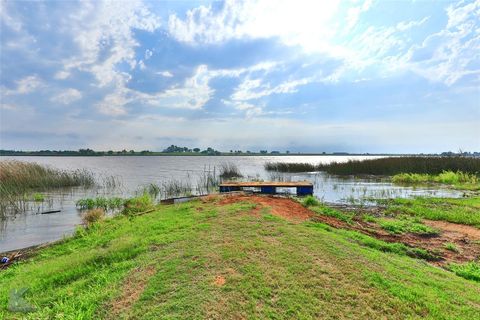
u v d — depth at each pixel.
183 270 4.75
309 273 4.56
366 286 4.25
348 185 22.69
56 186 21.42
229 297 3.97
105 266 5.49
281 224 7.18
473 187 19.73
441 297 4.11
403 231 8.80
